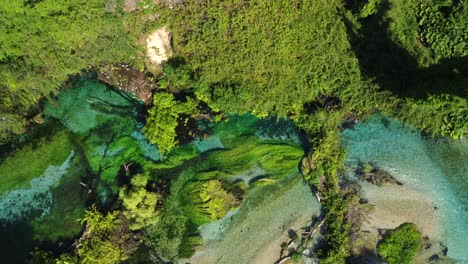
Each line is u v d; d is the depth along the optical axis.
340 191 23.20
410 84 21.67
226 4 20.80
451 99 19.58
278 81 22.31
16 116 24.36
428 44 20.72
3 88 23.30
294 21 21.06
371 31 21.42
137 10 21.52
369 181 23.33
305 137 24.03
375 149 23.66
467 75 20.28
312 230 23.27
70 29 21.52
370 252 22.80
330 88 22.86
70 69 23.67
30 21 20.98
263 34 21.12
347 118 24.02
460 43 19.91
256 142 24.39
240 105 22.88
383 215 22.97
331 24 21.38
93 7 21.14
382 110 23.09
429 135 23.33
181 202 24.28
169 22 21.70
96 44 22.75
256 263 23.53
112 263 23.27
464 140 23.02
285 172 24.03
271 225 23.78
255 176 24.22
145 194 23.17
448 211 22.69
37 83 23.44
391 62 21.80
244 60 21.69
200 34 21.56
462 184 22.81
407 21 20.58
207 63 22.03
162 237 24.11
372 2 20.20
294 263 23.17
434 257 22.48
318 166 23.16
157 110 23.72
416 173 23.20
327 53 21.81
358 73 22.28
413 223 22.75
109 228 23.50
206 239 24.02
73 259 23.00
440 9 20.30
